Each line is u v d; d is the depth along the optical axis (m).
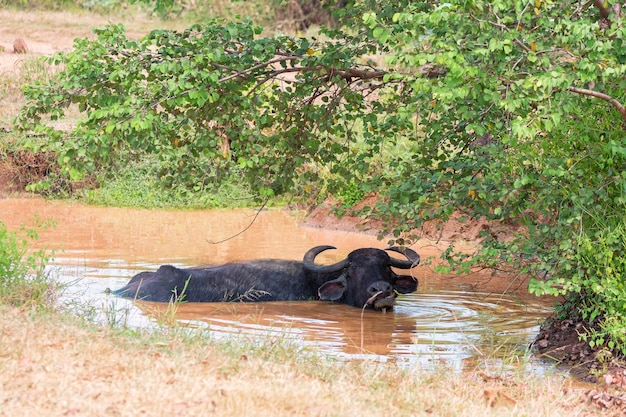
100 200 28.92
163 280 16.48
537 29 12.30
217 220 26.39
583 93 11.67
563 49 11.45
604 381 11.68
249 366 9.99
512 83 11.59
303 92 15.39
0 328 10.07
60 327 10.52
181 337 11.43
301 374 10.06
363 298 16.34
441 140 14.98
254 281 17.09
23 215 25.84
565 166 12.67
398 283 17.12
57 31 47.84
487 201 13.02
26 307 11.71
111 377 8.88
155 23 51.25
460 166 13.85
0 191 29.73
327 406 8.77
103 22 50.66
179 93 13.70
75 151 13.66
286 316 15.49
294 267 17.58
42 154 30.05
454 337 14.16
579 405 10.52
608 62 11.08
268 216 27.52
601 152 12.49
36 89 14.41
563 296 16.83
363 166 15.35
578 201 12.26
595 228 12.65
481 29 11.55
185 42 14.19
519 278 18.59
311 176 15.85
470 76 11.39
